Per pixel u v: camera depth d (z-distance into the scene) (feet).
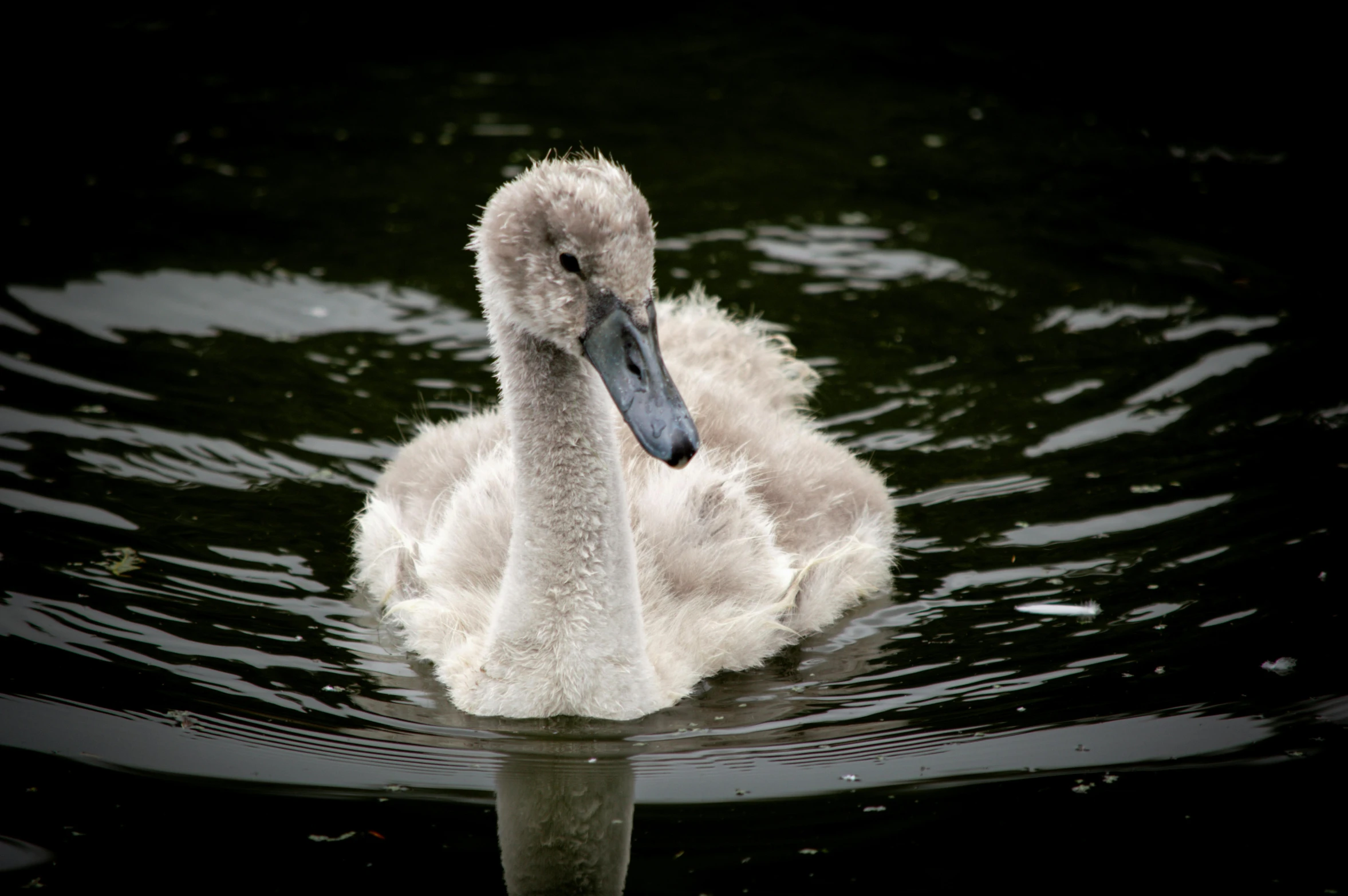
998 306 43.37
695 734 26.53
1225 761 24.75
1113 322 42.24
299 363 40.11
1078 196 50.11
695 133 54.65
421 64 60.39
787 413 36.94
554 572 26.55
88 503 33.32
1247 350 40.29
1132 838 22.84
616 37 63.46
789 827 23.48
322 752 25.57
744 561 29.96
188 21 63.21
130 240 45.85
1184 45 61.52
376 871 22.31
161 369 39.27
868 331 42.06
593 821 23.73
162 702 26.66
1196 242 46.78
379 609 30.89
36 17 62.28
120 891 21.59
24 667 27.30
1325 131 54.39
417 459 33.60
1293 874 21.89
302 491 34.73
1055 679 27.73
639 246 24.88
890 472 35.81
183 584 30.81
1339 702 26.30
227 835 23.07
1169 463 35.35
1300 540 31.81
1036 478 35.27
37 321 40.93
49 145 52.26
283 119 55.26
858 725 26.61
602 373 24.95
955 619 30.35
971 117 56.18
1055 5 65.36
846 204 49.49
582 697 26.86
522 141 53.72
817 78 59.52
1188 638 28.73
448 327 42.29
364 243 46.57
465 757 25.64
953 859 22.49
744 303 43.29
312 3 65.26
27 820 23.13
